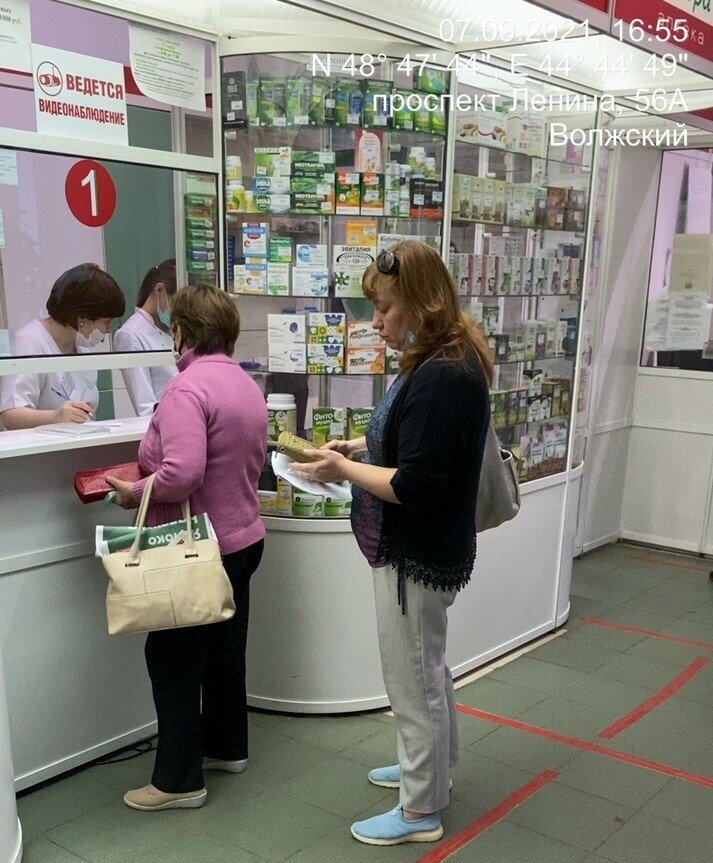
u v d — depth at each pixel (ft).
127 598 6.59
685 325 15.62
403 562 6.42
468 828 7.38
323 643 9.23
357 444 7.59
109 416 10.28
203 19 8.36
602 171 11.64
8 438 7.14
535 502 11.16
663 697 10.06
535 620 11.69
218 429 7.06
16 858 6.49
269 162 8.65
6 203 7.27
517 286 10.48
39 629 7.58
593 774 8.31
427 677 6.75
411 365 6.28
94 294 7.91
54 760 7.91
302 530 8.95
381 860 6.91
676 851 7.10
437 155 9.11
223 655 7.84
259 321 9.09
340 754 8.59
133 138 8.13
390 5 7.97
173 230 8.65
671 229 15.51
